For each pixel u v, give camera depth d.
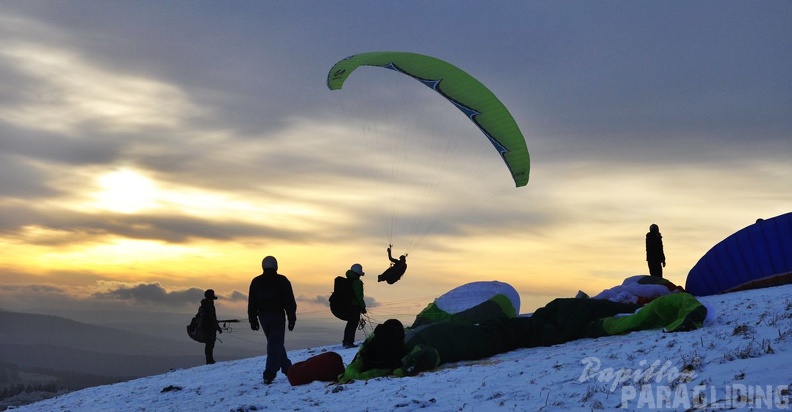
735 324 10.70
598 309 13.41
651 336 11.22
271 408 10.00
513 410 7.42
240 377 14.69
